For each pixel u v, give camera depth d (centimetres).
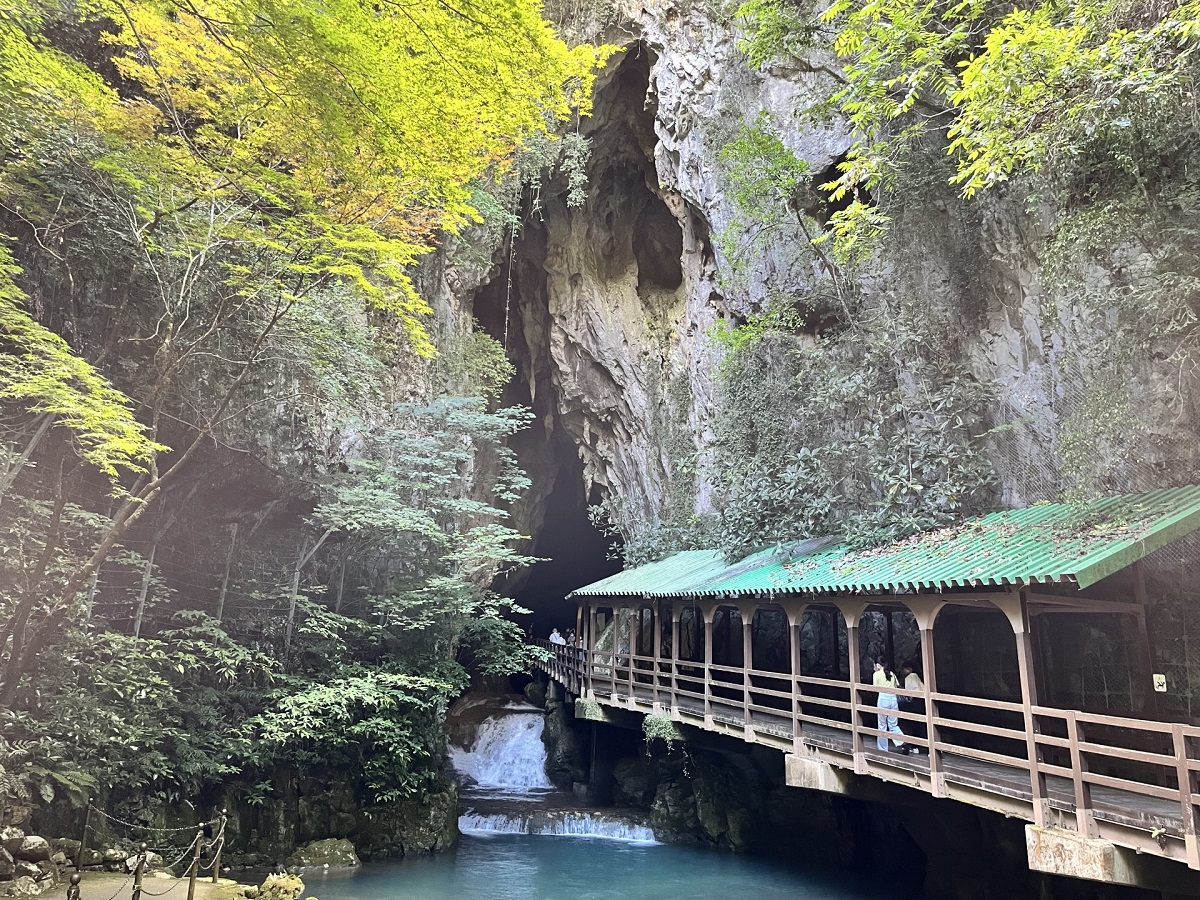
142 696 1128
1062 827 721
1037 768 745
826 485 1453
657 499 2519
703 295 2306
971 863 1117
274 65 789
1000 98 783
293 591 1516
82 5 958
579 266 2725
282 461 1599
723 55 2083
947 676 1258
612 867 1488
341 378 1634
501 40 811
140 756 1169
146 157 945
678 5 2223
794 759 1110
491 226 2341
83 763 1066
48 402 958
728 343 1855
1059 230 934
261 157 1034
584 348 2731
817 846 1535
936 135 1310
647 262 2825
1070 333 1054
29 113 1029
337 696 1398
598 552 3784
